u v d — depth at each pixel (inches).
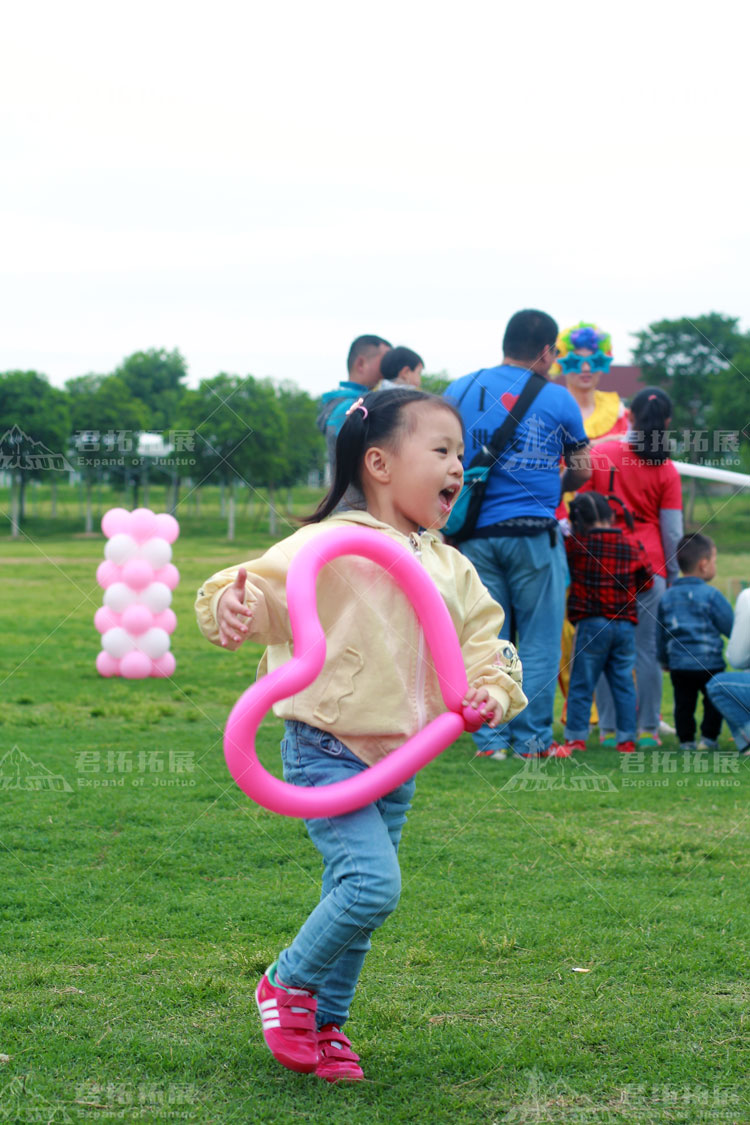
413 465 90.7
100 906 122.6
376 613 86.1
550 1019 94.1
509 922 118.1
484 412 194.9
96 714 242.4
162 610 295.0
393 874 82.0
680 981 102.5
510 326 199.2
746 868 138.6
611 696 230.4
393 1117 77.1
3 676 298.2
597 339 265.7
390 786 83.0
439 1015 95.3
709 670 222.8
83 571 656.4
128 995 98.3
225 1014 94.9
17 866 135.9
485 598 94.3
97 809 161.5
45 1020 93.0
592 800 173.2
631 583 216.7
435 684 89.7
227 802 166.2
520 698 89.3
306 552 84.0
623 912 121.3
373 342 213.3
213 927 116.2
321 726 85.4
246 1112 77.5
